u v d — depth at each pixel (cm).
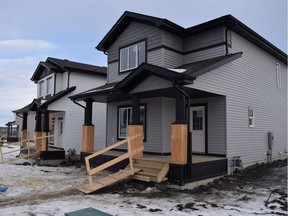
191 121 1162
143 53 1216
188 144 821
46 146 1541
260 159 1281
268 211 602
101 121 1853
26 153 1858
